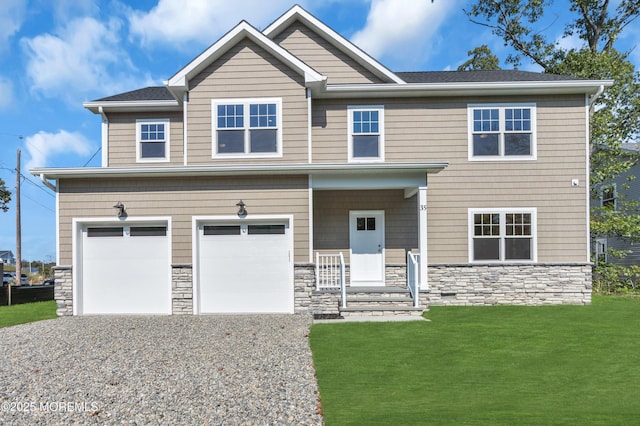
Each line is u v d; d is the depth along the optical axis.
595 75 17.69
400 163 10.24
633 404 4.71
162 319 9.89
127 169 10.23
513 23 20.97
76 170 10.21
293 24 13.24
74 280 10.53
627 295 14.71
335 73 13.12
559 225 12.02
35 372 5.99
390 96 12.35
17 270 25.92
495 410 4.47
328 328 8.63
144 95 13.66
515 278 11.94
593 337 7.85
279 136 11.54
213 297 10.62
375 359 6.49
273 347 7.21
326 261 11.75
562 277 11.91
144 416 4.43
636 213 18.05
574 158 12.11
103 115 13.05
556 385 5.40
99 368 6.14
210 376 5.71
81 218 10.59
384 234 12.33
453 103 12.34
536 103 12.25
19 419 4.41
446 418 4.21
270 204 10.59
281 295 10.59
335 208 12.41
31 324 9.59
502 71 14.65
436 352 6.88
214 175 10.56
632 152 17.31
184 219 10.60
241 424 4.18
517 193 12.11
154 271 10.66
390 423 4.10
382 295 10.92
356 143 12.35
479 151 12.24
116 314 10.61
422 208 10.64
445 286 11.99
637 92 17.75
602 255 20.06
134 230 10.73
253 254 10.66
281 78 11.63
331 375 5.75
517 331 8.31
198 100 11.65
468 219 12.10
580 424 4.04
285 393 5.06
